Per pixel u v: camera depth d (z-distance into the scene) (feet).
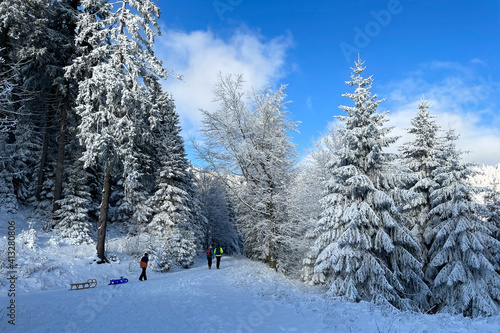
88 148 64.75
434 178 71.77
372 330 22.91
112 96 66.08
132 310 31.60
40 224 76.89
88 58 68.90
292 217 83.25
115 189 98.68
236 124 78.84
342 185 55.88
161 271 74.13
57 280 52.39
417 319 27.40
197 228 105.60
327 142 88.22
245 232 88.84
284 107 82.17
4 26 63.62
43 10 72.69
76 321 27.17
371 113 57.16
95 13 71.92
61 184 80.69
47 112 88.69
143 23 69.46
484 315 57.67
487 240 62.08
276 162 79.20
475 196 70.08
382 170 57.57
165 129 96.22
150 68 70.18
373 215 51.55
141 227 87.51
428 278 67.51
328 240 56.34
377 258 52.60
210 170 82.28
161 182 93.20
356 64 57.72
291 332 23.08
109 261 67.92
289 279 72.02
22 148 85.56
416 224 72.84
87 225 77.92
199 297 38.91
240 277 56.85
